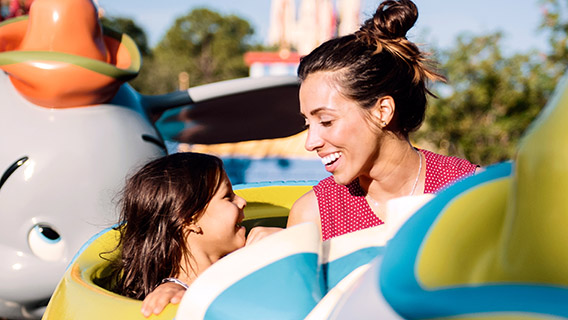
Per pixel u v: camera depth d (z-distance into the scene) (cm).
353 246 122
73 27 271
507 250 63
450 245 69
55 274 260
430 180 177
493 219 71
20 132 262
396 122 169
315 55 163
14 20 281
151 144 284
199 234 164
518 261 61
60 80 256
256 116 346
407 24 168
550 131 60
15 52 257
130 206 170
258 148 535
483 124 1075
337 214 186
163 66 3819
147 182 166
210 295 105
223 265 108
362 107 160
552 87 1006
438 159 180
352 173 166
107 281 186
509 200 65
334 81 159
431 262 66
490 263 65
